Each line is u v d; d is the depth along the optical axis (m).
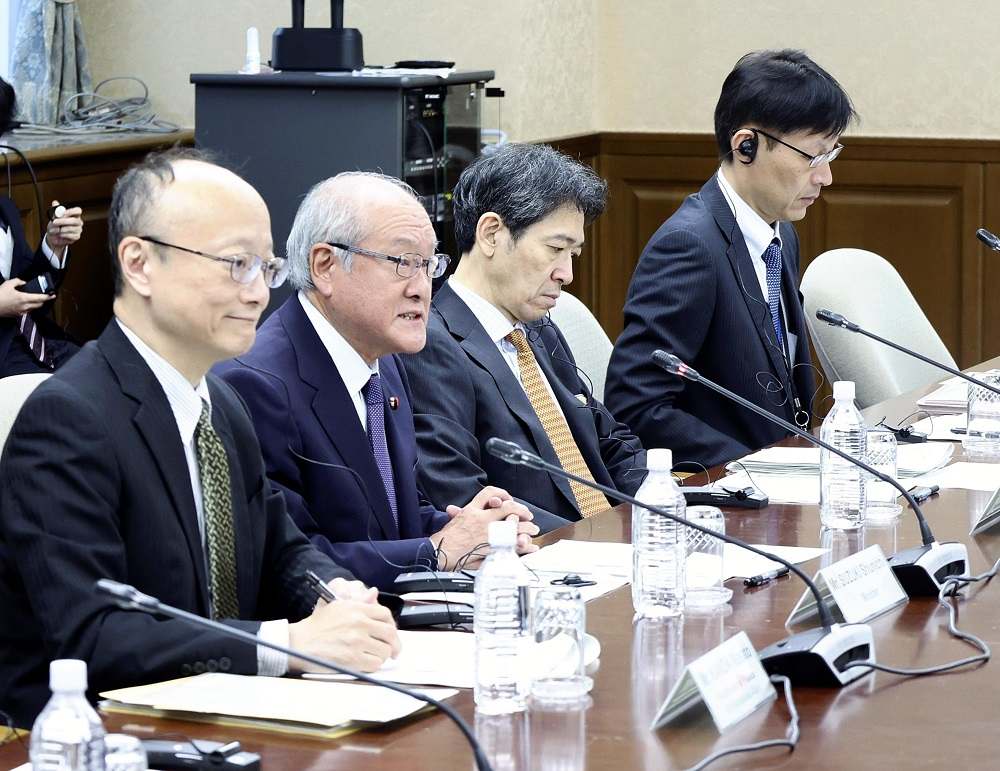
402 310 3.59
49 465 2.70
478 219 4.32
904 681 2.57
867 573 3.01
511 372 4.32
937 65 8.91
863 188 9.12
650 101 9.37
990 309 8.98
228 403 3.10
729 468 4.40
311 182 6.83
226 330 2.85
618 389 5.18
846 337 6.09
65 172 7.31
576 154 9.02
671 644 2.79
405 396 3.88
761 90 5.14
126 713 2.44
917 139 8.96
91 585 2.66
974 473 4.33
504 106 8.23
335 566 3.15
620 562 3.42
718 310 5.18
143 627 2.63
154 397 2.85
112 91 8.33
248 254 2.84
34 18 7.75
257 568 3.06
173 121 8.30
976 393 4.71
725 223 5.25
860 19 8.98
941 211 9.01
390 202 3.58
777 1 9.09
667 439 5.08
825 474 3.76
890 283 6.56
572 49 8.98
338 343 3.62
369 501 3.59
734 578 3.26
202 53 8.23
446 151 7.10
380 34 8.24
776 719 2.38
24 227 7.09
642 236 9.47
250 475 3.09
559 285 4.34
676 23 9.26
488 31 8.19
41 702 2.74
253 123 6.89
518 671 2.48
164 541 2.80
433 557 3.51
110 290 7.68
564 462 4.44
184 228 2.80
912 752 2.23
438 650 2.77
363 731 2.35
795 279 5.54
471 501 3.81
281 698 2.45
